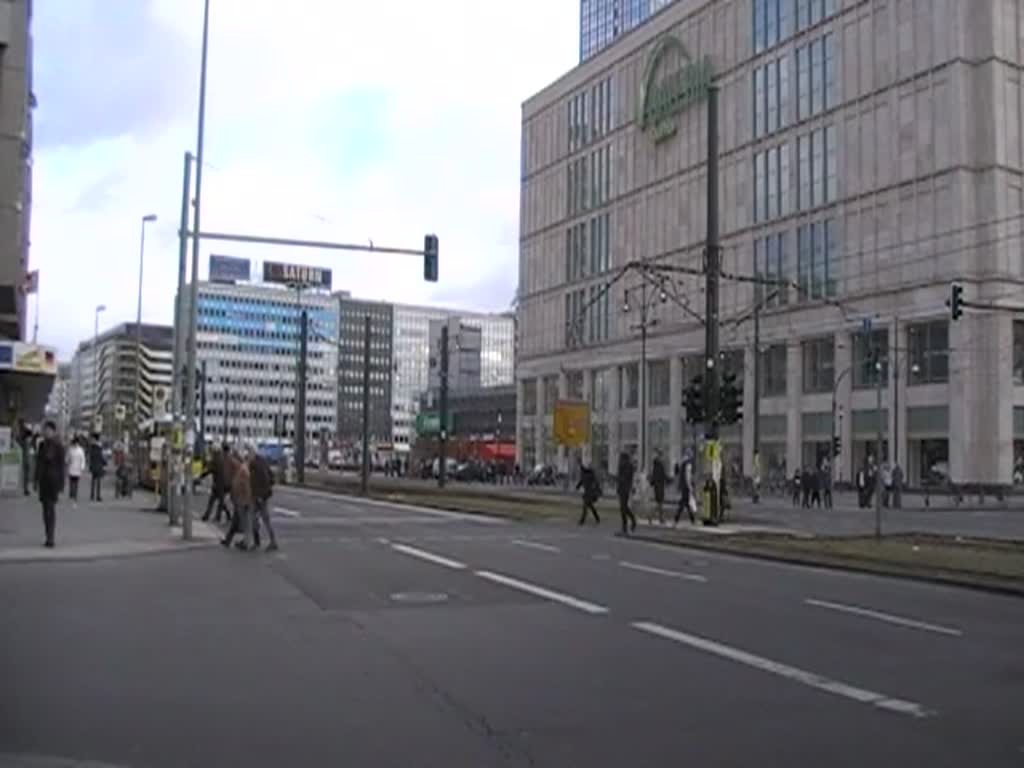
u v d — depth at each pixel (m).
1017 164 64.75
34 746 7.27
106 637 11.55
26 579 16.55
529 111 112.19
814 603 14.79
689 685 9.34
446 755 7.11
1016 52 65.38
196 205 27.03
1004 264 63.66
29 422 59.84
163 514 30.95
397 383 137.25
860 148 70.88
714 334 32.25
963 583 17.09
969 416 62.66
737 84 82.62
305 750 7.22
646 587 16.34
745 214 81.12
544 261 108.44
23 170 36.84
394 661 10.34
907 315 66.38
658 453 47.66
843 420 70.44
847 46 72.25
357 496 50.81
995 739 7.59
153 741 7.43
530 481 90.50
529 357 110.06
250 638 11.57
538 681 9.47
